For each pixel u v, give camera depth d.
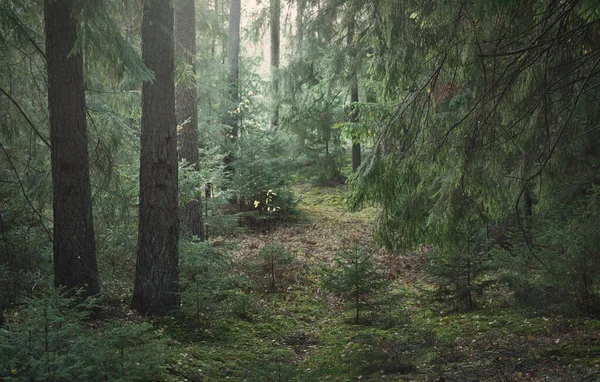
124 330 4.99
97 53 7.77
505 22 6.23
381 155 7.96
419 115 7.59
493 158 7.01
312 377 6.38
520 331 7.27
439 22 6.59
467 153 6.87
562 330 6.96
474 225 8.34
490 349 6.77
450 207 7.76
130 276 10.70
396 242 9.15
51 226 9.88
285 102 15.92
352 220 17.81
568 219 9.30
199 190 11.95
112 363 4.79
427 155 7.42
